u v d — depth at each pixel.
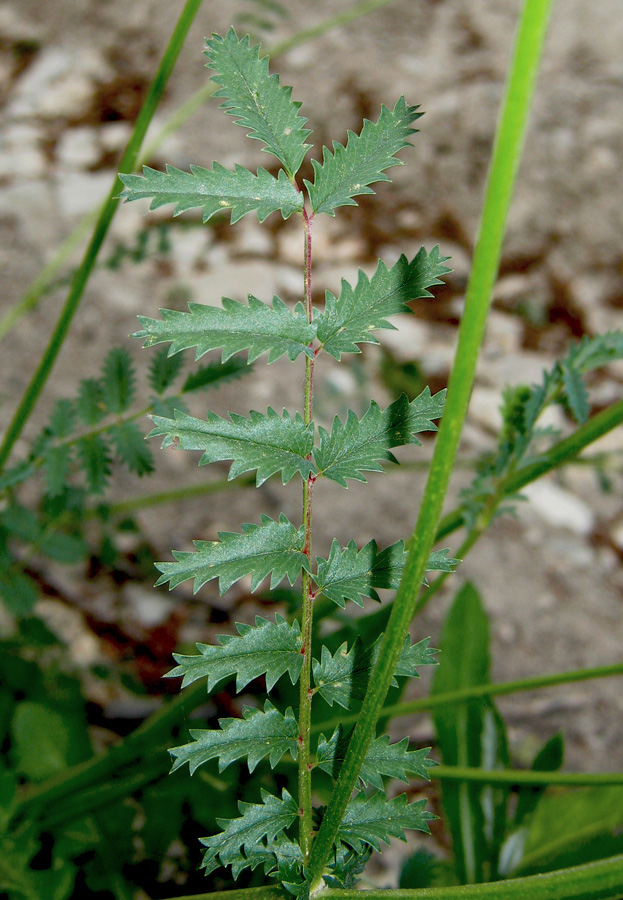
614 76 1.14
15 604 0.34
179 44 0.27
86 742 0.42
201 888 0.36
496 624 0.64
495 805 0.39
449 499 0.72
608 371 0.83
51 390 0.72
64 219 0.90
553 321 0.90
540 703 0.59
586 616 0.66
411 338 0.85
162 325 0.19
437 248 0.20
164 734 0.34
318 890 0.21
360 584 0.20
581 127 1.07
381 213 0.97
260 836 0.21
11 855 0.33
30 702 0.42
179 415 0.20
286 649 0.21
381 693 0.20
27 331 0.78
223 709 0.47
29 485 0.59
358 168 0.20
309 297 0.20
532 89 0.17
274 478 0.73
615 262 0.95
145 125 0.28
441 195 0.99
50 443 0.29
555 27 1.22
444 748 0.40
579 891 0.20
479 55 1.17
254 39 1.11
